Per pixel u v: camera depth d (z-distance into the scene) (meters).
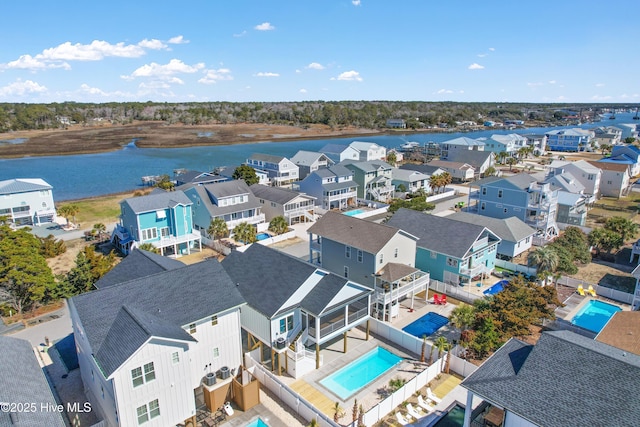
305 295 29.05
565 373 18.44
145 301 25.06
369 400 26.22
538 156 132.88
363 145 111.38
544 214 56.03
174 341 21.31
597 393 17.25
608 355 18.47
